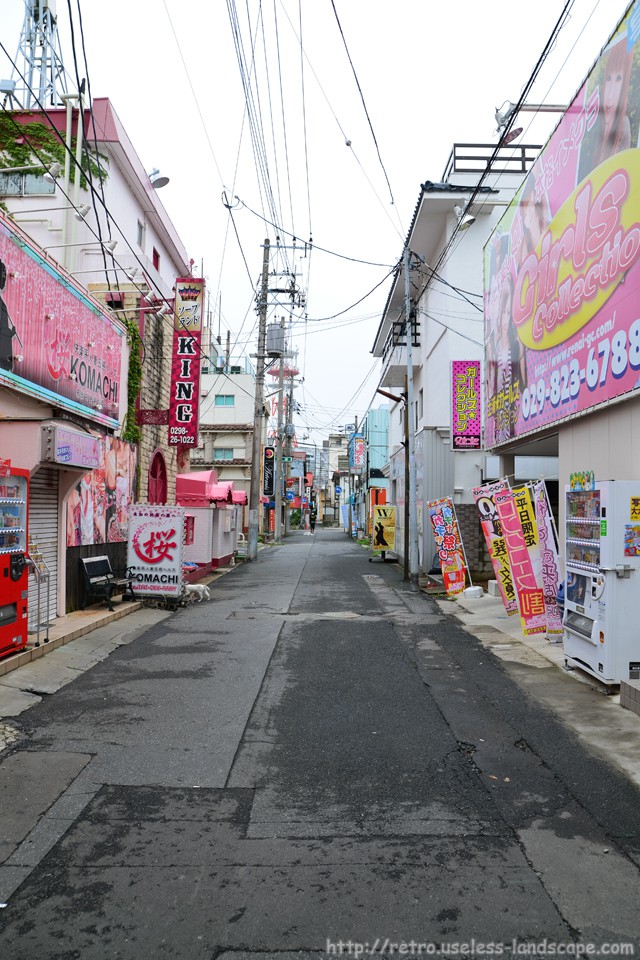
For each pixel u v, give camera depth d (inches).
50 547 397.4
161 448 695.7
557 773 194.7
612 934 121.0
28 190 656.4
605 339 303.9
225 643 377.4
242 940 119.2
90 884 136.4
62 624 379.9
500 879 138.6
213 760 204.1
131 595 494.0
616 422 306.2
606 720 239.0
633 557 261.6
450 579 560.4
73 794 179.0
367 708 258.8
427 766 201.2
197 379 609.3
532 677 301.1
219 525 869.8
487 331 554.9
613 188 297.0
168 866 143.4
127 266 681.6
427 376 868.0
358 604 538.6
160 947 117.3
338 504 3747.5
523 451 526.6
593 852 149.9
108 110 662.5
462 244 731.4
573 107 349.1
